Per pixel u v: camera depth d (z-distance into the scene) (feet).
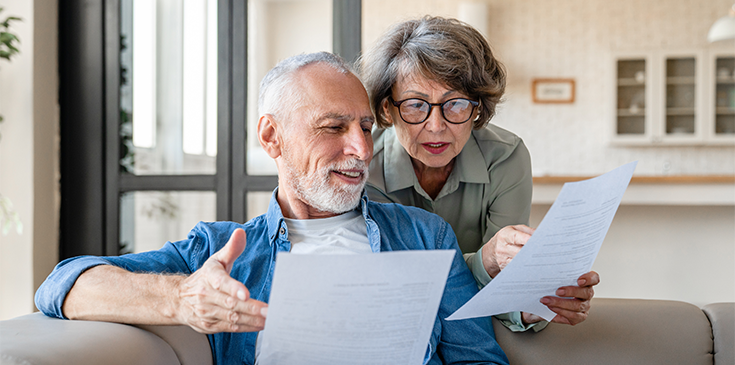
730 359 3.34
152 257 3.07
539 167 17.03
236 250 2.21
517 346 3.51
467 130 3.64
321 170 3.11
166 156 6.76
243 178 6.68
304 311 2.04
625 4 16.53
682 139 15.85
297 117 3.13
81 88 6.76
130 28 6.75
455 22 3.76
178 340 2.68
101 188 6.75
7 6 6.41
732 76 15.75
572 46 16.80
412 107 3.53
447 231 3.58
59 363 1.94
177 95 6.73
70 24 6.75
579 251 2.61
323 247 3.32
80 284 2.55
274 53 6.79
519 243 2.88
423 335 2.27
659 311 3.53
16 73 6.43
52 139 6.75
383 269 2.00
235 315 2.11
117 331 2.32
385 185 4.13
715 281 9.32
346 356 2.23
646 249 9.52
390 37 3.73
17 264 6.48
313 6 6.75
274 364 2.24
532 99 16.98
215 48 6.66
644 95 16.22
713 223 9.29
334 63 3.25
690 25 16.25
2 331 2.22
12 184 6.45
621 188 2.52
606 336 3.44
